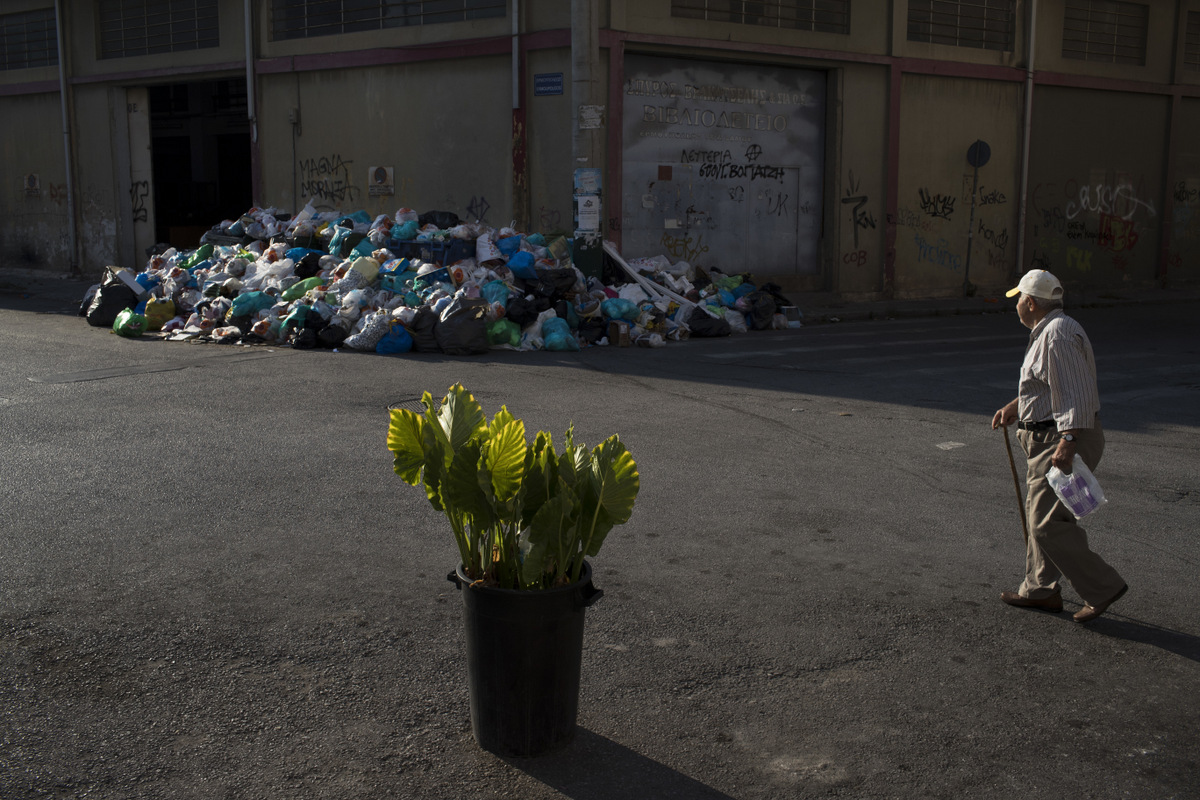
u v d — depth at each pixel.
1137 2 21.58
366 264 13.52
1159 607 4.66
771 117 18.09
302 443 7.37
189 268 15.87
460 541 3.22
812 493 6.39
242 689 3.68
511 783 3.12
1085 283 22.33
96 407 8.58
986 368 11.53
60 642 4.02
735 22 17.12
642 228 17.16
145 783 3.08
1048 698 3.76
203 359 11.33
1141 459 7.42
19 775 3.10
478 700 3.25
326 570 4.86
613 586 4.76
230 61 19.53
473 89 17.17
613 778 3.16
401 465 3.26
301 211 17.72
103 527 5.43
